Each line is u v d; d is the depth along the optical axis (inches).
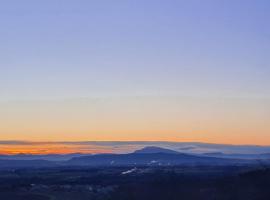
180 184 2496.3
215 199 2160.4
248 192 2138.3
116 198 2623.0
